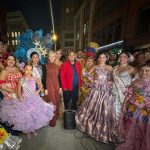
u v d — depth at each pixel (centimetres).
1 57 403
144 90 262
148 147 253
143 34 1170
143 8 1188
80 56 531
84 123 350
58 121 415
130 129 276
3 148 287
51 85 391
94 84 355
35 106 318
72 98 443
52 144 320
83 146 316
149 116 257
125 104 291
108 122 322
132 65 347
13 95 322
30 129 312
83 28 3859
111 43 1862
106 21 2052
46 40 454
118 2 1669
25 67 333
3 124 319
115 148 297
